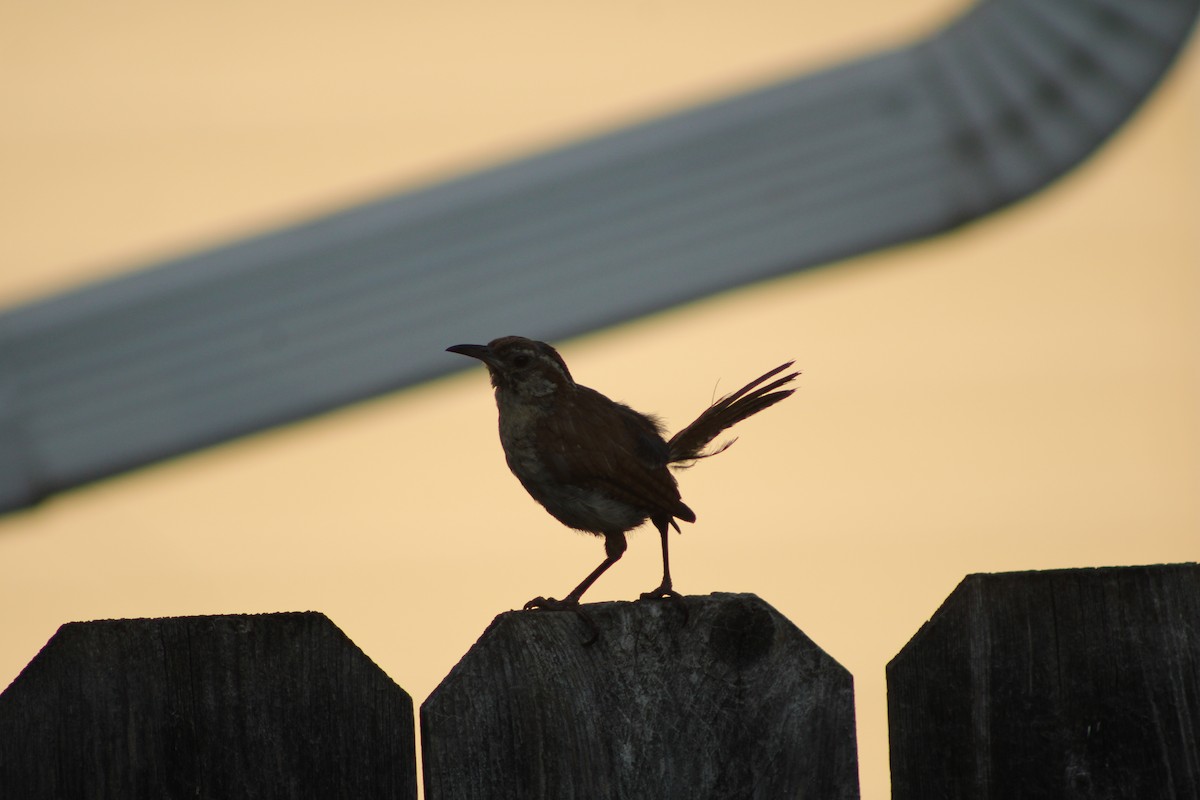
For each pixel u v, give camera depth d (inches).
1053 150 519.8
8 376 510.6
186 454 521.0
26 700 231.1
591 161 526.9
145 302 520.4
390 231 525.3
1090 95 514.6
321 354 521.7
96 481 517.3
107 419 515.5
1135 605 255.9
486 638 242.8
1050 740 253.3
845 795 249.6
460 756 238.8
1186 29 502.0
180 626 236.4
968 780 253.9
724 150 524.1
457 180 532.4
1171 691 253.8
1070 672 254.5
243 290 523.2
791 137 525.3
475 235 524.7
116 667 233.8
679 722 246.1
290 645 238.7
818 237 524.4
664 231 523.8
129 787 231.8
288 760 236.2
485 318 521.3
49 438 511.5
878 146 524.4
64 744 231.3
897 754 259.1
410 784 240.2
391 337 522.3
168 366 519.2
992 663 255.3
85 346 517.3
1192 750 252.2
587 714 243.3
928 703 257.6
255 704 236.5
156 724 233.6
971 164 522.0
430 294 522.3
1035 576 257.0
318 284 523.8
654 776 244.2
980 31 521.3
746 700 248.5
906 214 522.9
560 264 523.5
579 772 241.9
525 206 526.0
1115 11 505.7
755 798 247.0
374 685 240.4
